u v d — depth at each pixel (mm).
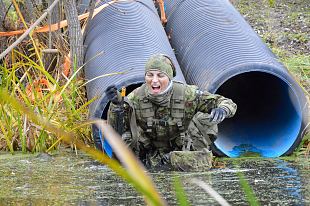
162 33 20156
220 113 13719
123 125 14305
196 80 17500
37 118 2947
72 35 20312
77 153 16547
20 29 22672
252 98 20125
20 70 22188
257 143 17766
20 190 11531
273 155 16734
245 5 36281
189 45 19531
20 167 14469
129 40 18828
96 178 12859
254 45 18000
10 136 17016
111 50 18531
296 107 16922
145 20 20344
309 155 16688
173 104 14312
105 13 21062
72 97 17984
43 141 16781
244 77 20625
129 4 21266
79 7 23891
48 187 11836
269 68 16641
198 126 14773
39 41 22438
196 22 20328
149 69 14031
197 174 13461
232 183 12148
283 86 17578
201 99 14336
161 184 12125
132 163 2734
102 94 16078
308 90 20016
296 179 12594
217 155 16703
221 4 21312
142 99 14305
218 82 16453
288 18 33906
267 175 13188
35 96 17188
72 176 13117
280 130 17719
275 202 10141
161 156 14781
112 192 11234
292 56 24828
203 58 18016
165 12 23406
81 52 20406
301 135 16766
